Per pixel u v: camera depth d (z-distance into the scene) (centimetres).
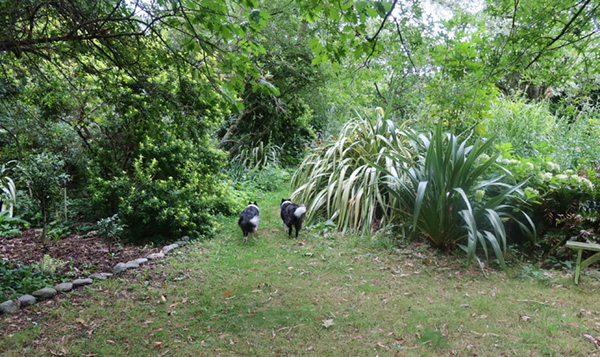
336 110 1182
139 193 557
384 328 301
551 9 343
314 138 1230
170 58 367
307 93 1098
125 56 391
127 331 303
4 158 610
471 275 411
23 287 373
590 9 336
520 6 357
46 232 581
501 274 411
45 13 337
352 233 561
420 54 456
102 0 317
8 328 306
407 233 531
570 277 389
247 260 474
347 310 333
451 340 281
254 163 1089
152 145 596
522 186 481
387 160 583
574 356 254
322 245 525
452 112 588
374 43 284
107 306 350
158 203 548
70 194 708
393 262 453
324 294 369
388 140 659
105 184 574
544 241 444
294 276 419
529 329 293
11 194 625
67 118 584
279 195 881
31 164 524
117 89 426
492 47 401
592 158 588
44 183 526
